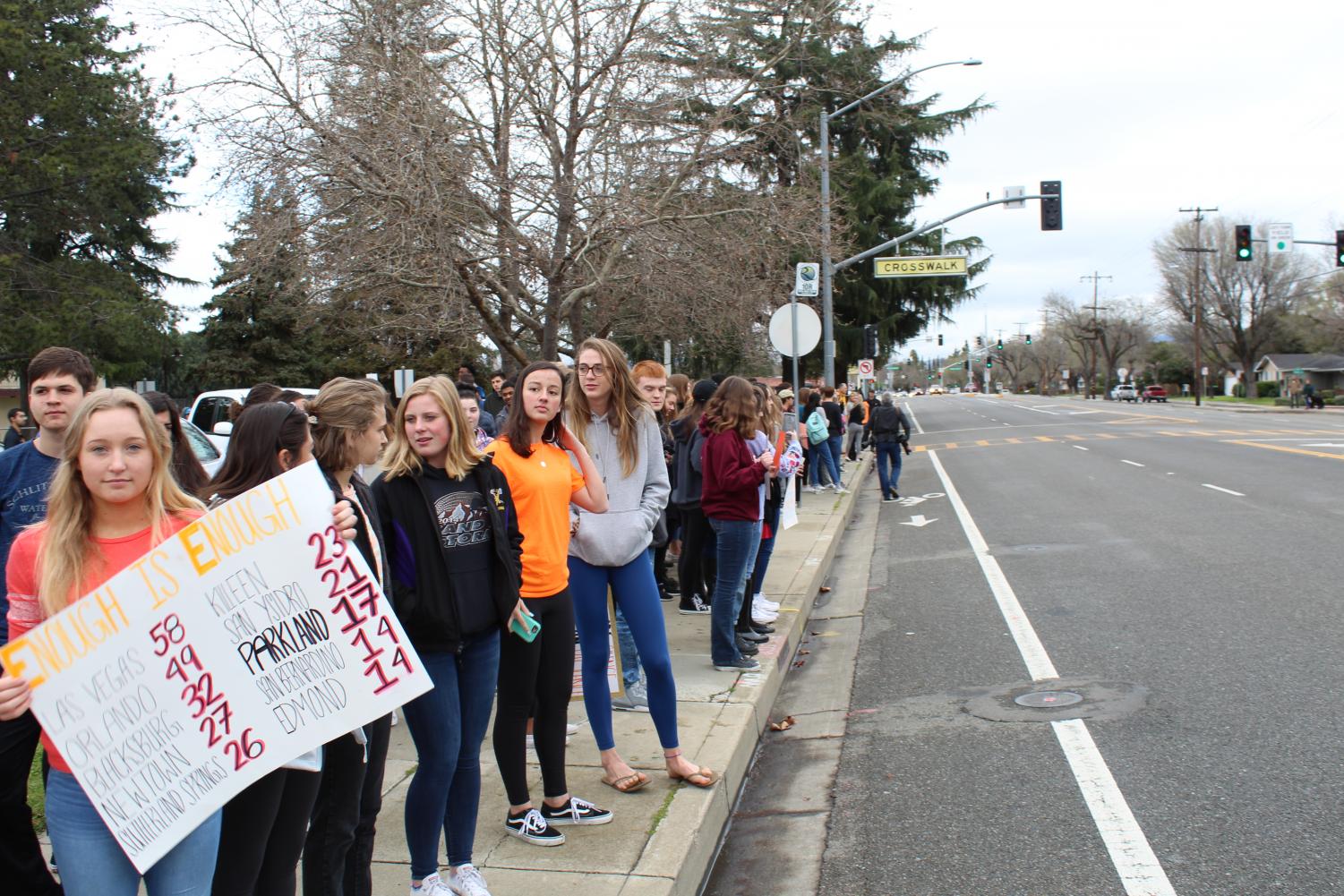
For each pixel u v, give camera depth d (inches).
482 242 479.5
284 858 122.6
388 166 427.8
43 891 124.8
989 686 266.4
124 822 107.3
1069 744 217.6
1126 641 297.0
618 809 183.6
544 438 182.1
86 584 109.3
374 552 139.1
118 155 1146.0
